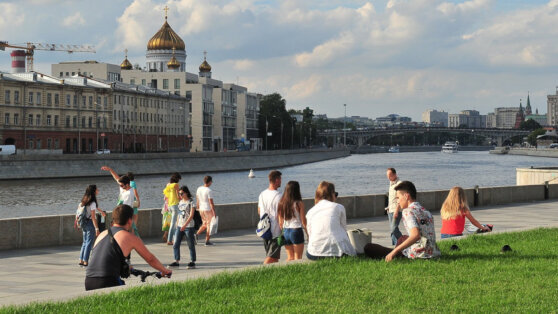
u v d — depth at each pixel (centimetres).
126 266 1409
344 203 3588
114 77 19350
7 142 12900
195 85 19888
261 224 1897
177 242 2200
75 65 19000
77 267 2227
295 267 1655
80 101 14562
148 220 2958
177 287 1458
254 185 10525
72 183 10000
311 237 1767
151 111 17400
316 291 1429
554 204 4447
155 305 1298
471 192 4284
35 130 13450
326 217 1756
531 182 6112
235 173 14175
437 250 1784
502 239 2255
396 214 2397
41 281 1964
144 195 8388
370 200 3706
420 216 1730
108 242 1391
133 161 12288
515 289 1462
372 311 1270
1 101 12712
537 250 2011
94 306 1273
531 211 3959
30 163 10575
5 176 10225
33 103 13450
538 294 1420
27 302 1372
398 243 1795
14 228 2614
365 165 18612
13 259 2389
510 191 4544
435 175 13588
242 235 3005
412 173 14388
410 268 1642
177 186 2733
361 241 1827
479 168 16762
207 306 1293
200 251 2547
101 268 1384
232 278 1551
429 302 1345
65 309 1259
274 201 1895
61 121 14100
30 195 8138
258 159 16625
